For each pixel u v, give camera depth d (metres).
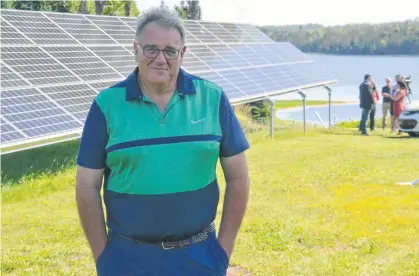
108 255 2.90
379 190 9.03
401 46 95.81
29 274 5.50
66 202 8.51
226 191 3.06
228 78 16.44
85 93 11.57
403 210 7.77
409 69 60.50
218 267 2.96
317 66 22.23
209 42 19.20
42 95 10.52
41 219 7.53
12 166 10.54
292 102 35.44
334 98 38.12
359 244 6.36
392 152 13.06
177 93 2.83
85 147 2.84
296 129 18.03
